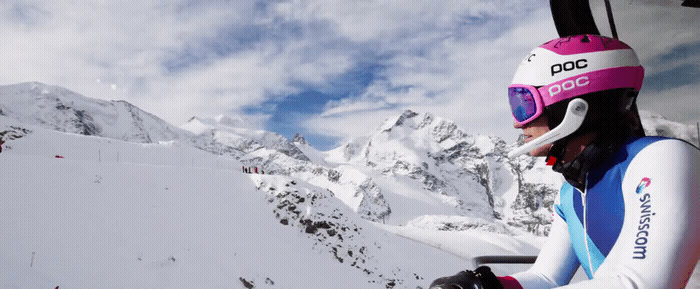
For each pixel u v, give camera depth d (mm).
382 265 40812
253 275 29375
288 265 33062
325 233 40344
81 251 23172
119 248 25406
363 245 42250
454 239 72625
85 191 30375
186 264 27078
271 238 36094
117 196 31688
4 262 18062
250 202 40844
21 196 26156
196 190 38594
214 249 30406
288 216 40438
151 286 23109
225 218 35875
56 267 20328
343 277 35531
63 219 25688
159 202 33750
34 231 22984
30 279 17469
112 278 22047
